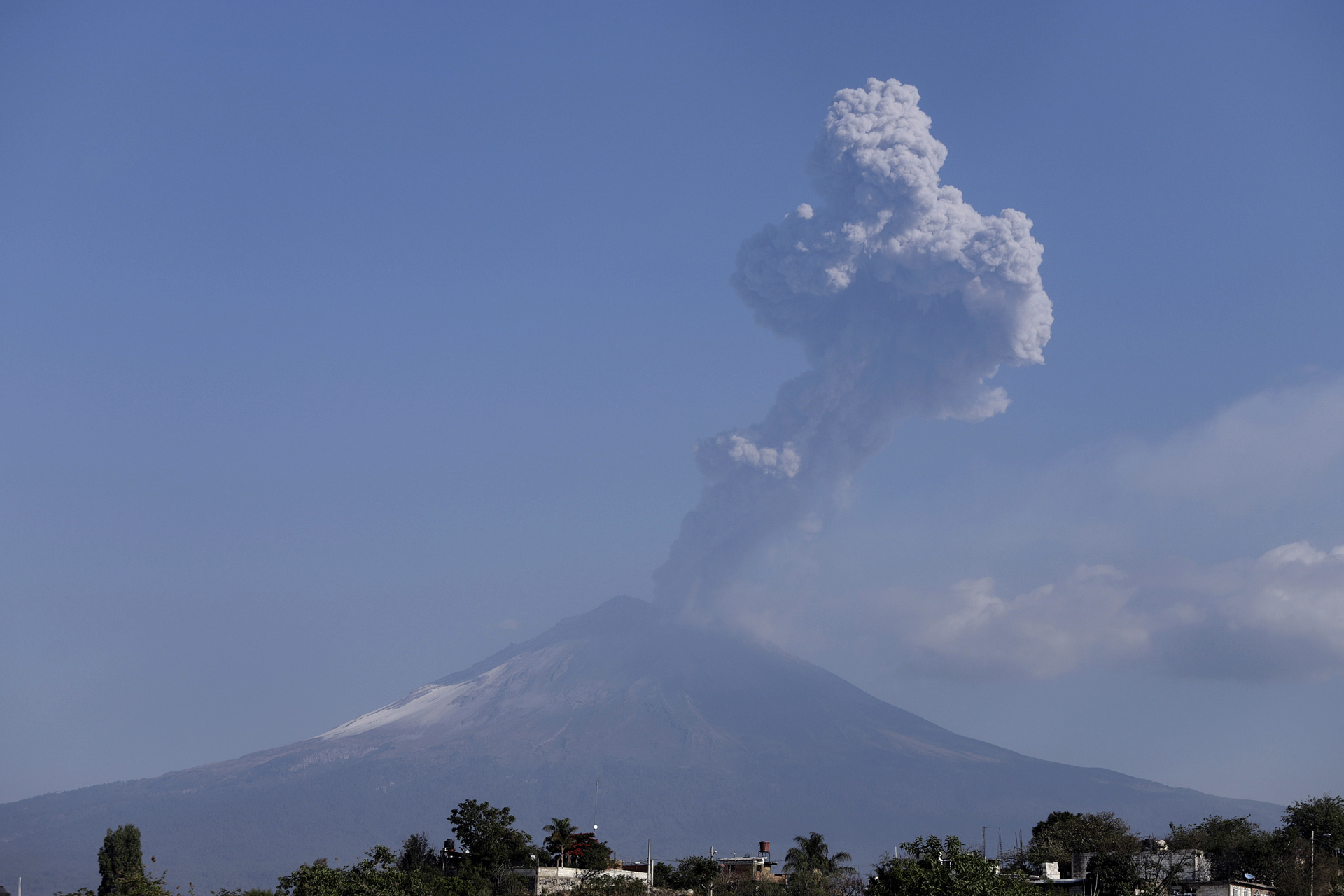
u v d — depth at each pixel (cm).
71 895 11750
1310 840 11756
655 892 13212
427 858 13862
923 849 8869
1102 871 11281
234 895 11738
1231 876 11294
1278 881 11162
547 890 13025
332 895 9556
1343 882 11106
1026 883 9238
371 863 10306
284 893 10050
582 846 14675
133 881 11762
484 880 12825
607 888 12550
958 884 8225
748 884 15262
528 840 14188
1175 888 10988
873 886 8781
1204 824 12719
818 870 15488
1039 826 16100
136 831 15488
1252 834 11931
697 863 15575
